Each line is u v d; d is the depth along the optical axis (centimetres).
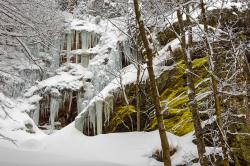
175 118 1011
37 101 1684
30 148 1095
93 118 1184
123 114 1125
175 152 912
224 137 577
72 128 1245
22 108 1602
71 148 1109
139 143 1023
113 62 1631
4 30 703
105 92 1176
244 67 725
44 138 1257
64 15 1944
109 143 1066
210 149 839
